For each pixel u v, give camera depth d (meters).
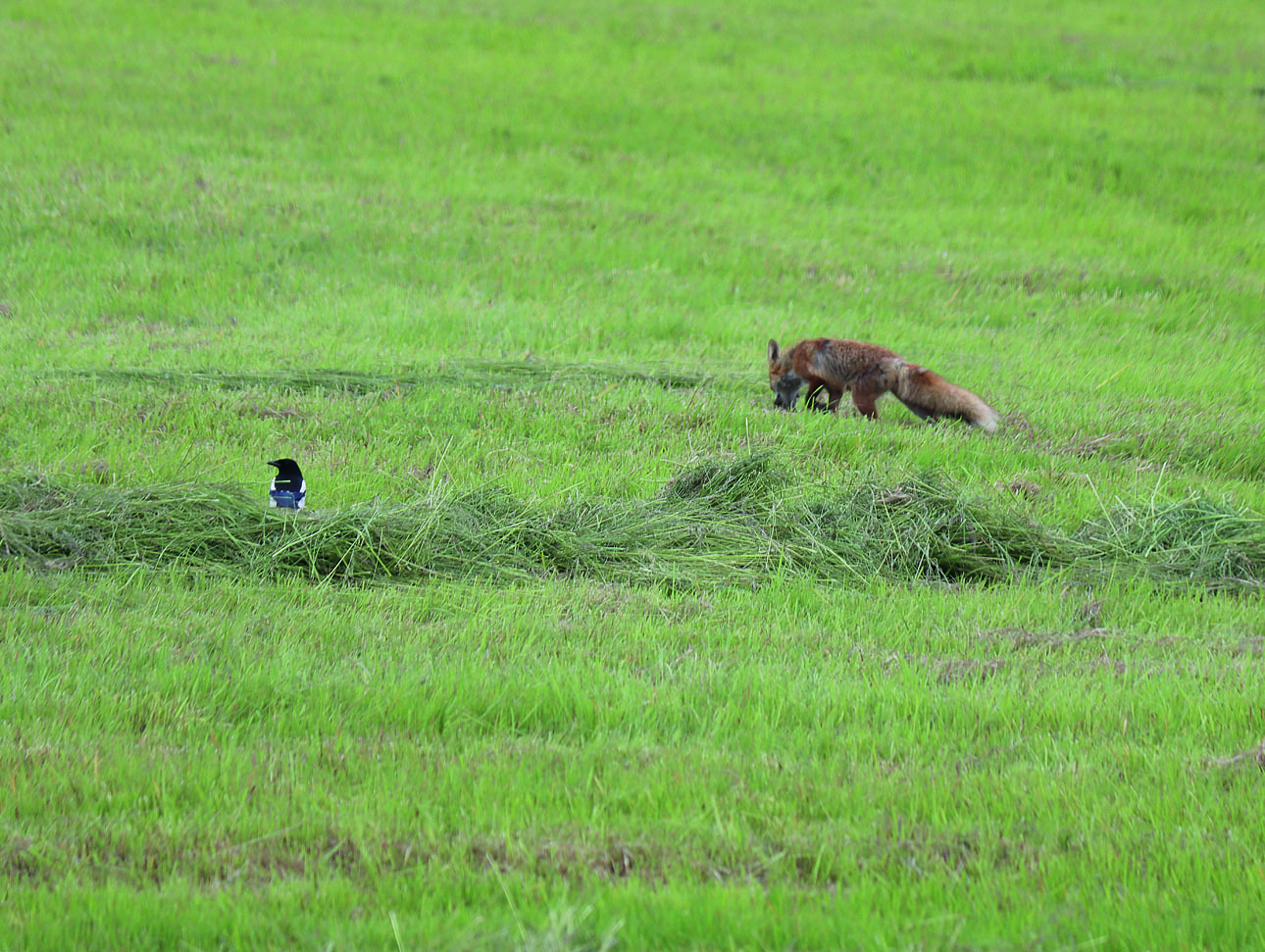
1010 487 22.64
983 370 32.16
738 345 33.66
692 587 18.00
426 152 51.91
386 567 17.94
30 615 15.04
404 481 21.33
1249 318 40.00
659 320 34.81
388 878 9.54
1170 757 11.98
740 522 20.06
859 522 19.98
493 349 31.47
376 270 38.28
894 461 23.77
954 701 13.41
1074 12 92.19
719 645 15.43
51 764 11.20
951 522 19.77
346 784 11.20
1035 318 38.69
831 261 42.84
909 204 51.47
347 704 13.03
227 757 11.45
